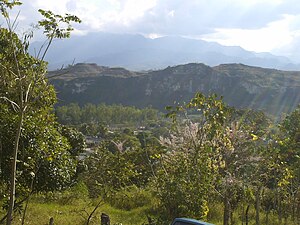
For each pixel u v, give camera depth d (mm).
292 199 14328
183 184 9562
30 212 12734
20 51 7863
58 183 9625
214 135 9484
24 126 8641
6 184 9516
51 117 9812
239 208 15133
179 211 9477
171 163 10031
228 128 9914
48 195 15711
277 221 14305
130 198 16094
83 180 16766
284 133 11797
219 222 12945
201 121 9703
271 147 10562
